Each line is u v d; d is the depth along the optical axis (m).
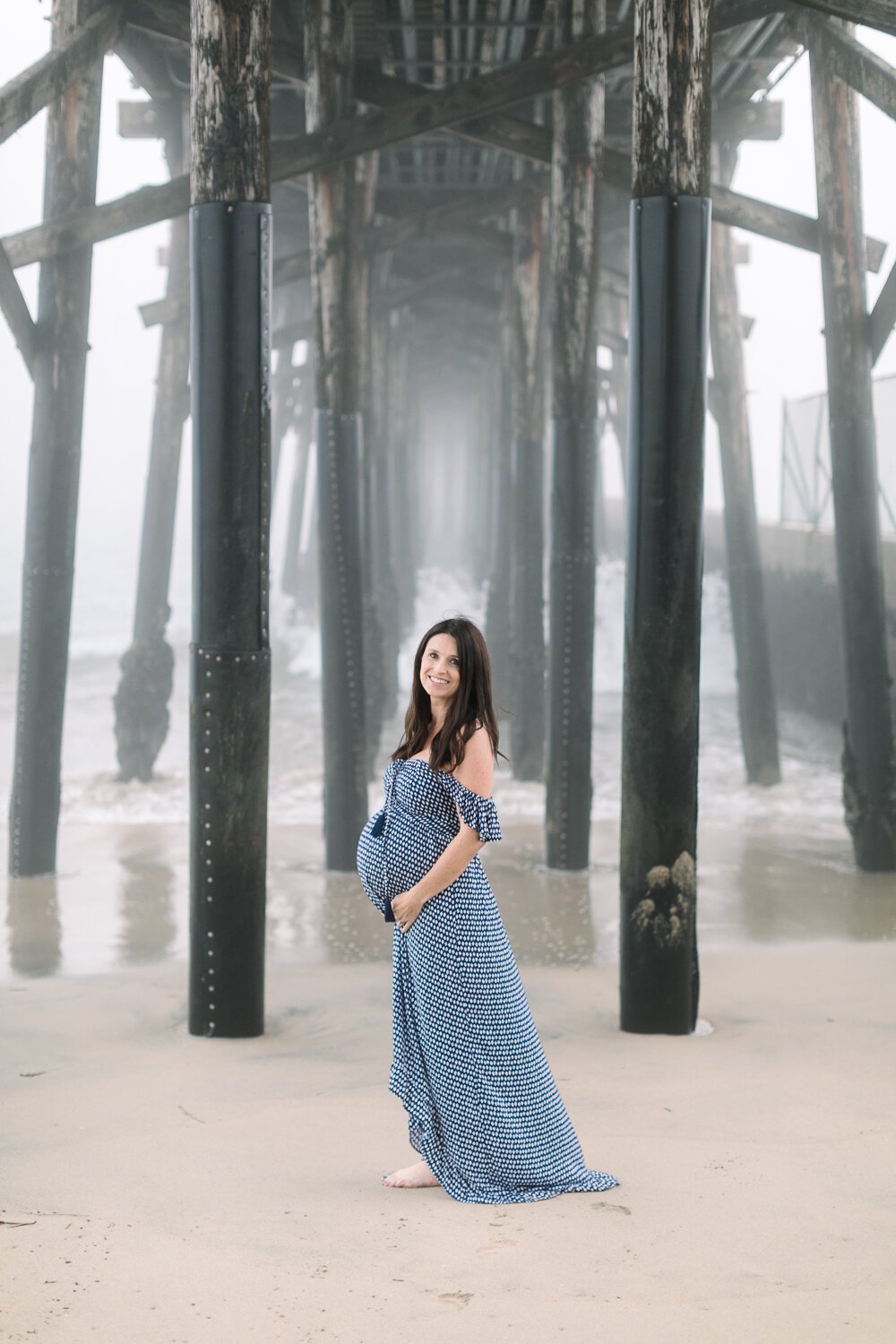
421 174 15.84
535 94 8.58
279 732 15.19
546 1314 2.56
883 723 8.92
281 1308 2.59
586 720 9.12
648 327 5.32
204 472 5.25
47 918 7.68
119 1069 4.70
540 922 7.71
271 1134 3.83
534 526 13.24
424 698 3.42
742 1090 4.26
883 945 6.96
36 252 8.51
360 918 7.85
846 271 8.97
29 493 8.70
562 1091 4.30
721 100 12.24
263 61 5.21
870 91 8.45
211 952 5.29
